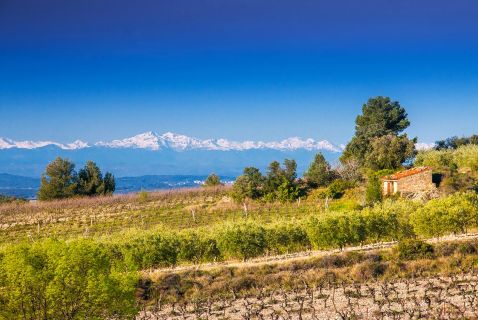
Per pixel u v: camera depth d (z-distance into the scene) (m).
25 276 27.41
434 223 56.59
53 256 28.44
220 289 46.09
